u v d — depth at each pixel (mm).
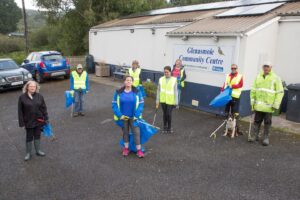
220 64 9336
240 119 8930
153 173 5555
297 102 8430
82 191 4953
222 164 5898
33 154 6598
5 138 7797
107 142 7297
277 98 6613
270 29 9109
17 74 14656
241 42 8695
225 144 7000
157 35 14000
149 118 9414
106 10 25219
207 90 9875
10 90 15117
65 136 7801
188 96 10617
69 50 28812
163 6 26844
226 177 5352
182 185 5090
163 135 7707
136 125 6152
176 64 10266
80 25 27328
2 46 40656
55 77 18531
